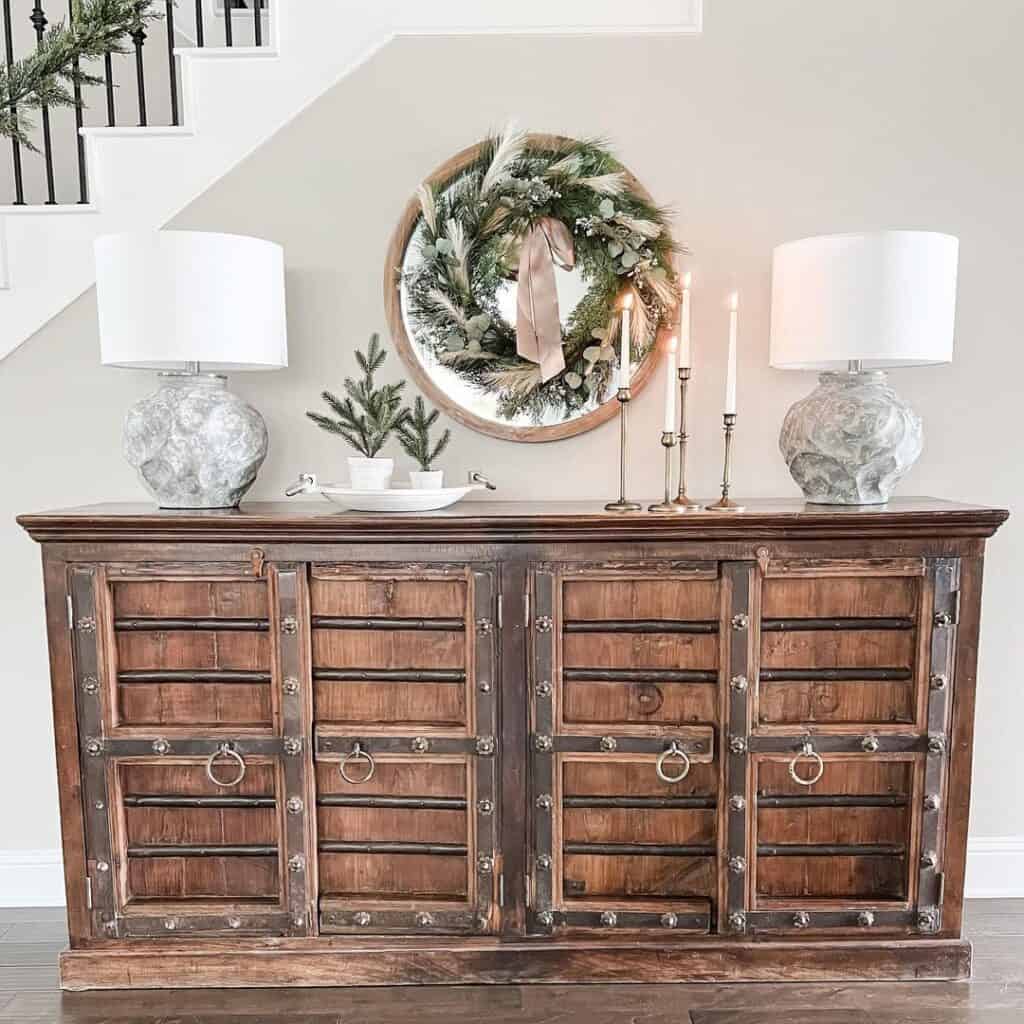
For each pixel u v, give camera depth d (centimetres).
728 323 177
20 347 175
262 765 149
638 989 151
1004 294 176
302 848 149
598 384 177
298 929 151
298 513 148
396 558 144
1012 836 188
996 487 180
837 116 172
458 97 172
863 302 146
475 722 146
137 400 178
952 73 171
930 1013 145
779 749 146
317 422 169
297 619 145
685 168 174
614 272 173
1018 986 152
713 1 170
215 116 172
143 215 173
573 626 146
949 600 143
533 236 173
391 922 151
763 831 151
